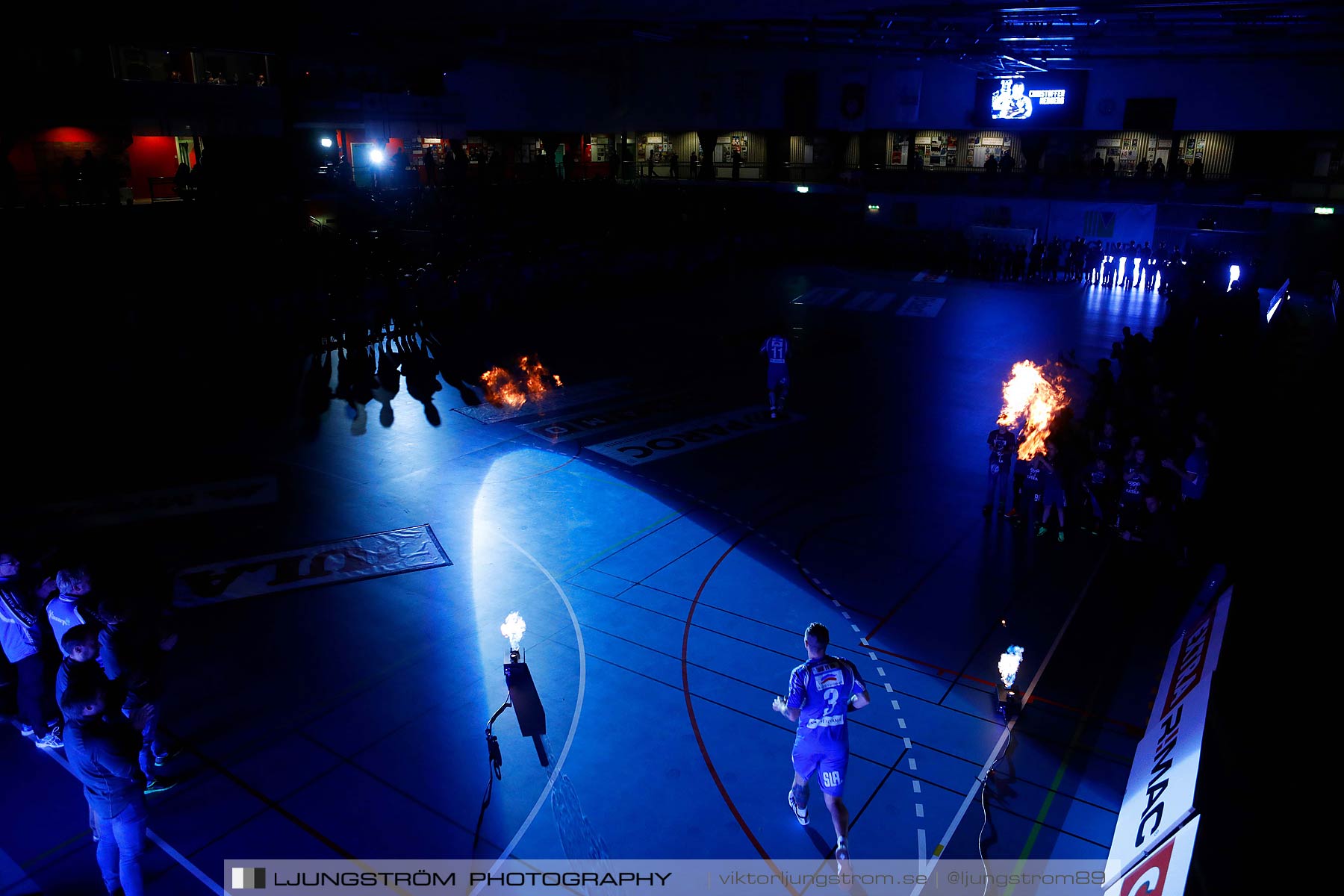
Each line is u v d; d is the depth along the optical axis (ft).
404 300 84.33
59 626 24.85
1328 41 93.61
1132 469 38.86
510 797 23.88
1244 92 119.55
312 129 114.52
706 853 21.88
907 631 32.37
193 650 30.86
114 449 51.47
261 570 36.81
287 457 50.57
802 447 53.16
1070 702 27.89
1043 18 84.58
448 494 45.50
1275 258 114.62
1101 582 35.96
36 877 21.08
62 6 58.65
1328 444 50.08
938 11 76.33
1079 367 70.79
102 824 19.31
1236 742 24.38
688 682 29.12
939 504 44.45
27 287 66.95
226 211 87.56
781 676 29.53
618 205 138.21
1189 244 115.03
